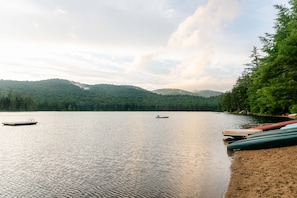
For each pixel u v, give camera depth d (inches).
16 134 1499.8
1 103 6156.5
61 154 828.0
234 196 383.6
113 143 1059.9
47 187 487.8
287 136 698.8
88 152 853.8
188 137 1234.0
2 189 480.4
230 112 4936.0
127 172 579.5
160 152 825.5
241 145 769.6
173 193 432.5
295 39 1018.1
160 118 3656.5
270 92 1111.6
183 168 601.3
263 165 535.5
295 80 1074.7
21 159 755.4
